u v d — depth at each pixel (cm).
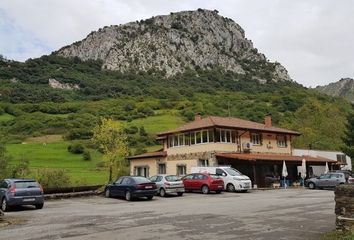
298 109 8594
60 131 8688
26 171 3272
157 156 4356
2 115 10162
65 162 5975
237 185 3125
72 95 13475
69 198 2884
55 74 15650
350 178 3528
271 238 1128
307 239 1106
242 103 9938
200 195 2900
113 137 4028
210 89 14025
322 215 1577
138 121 9238
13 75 14962
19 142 7625
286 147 4469
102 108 10638
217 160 3778
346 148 5241
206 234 1207
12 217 1783
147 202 2441
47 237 1223
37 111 10638
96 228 1378
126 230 1316
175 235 1201
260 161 3706
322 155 5000
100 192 3078
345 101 10494
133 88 14388
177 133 4162
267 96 10606
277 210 1769
